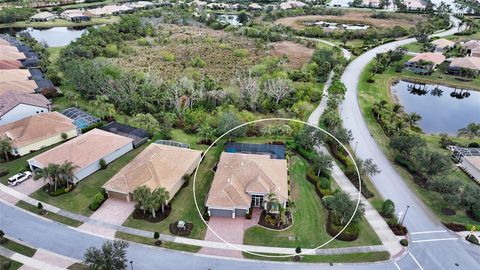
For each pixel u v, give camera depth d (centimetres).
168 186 5756
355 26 18912
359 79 11275
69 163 5856
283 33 16262
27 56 12206
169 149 6594
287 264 4681
